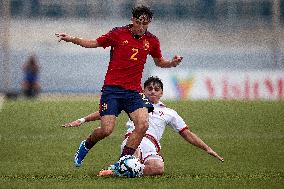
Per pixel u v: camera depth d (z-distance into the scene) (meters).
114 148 43.66
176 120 34.12
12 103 72.56
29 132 51.84
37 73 109.00
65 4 125.25
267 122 58.19
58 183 29.86
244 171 34.47
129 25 32.78
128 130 33.78
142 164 31.80
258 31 123.94
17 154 40.97
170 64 33.84
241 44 122.56
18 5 125.75
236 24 124.94
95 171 34.22
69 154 41.00
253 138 48.97
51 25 123.94
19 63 115.94
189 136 34.06
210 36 123.00
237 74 95.44
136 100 32.00
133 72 32.34
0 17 123.25
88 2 124.50
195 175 33.03
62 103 72.25
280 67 115.81
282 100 78.88
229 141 47.34
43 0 125.25
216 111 65.19
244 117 61.28
